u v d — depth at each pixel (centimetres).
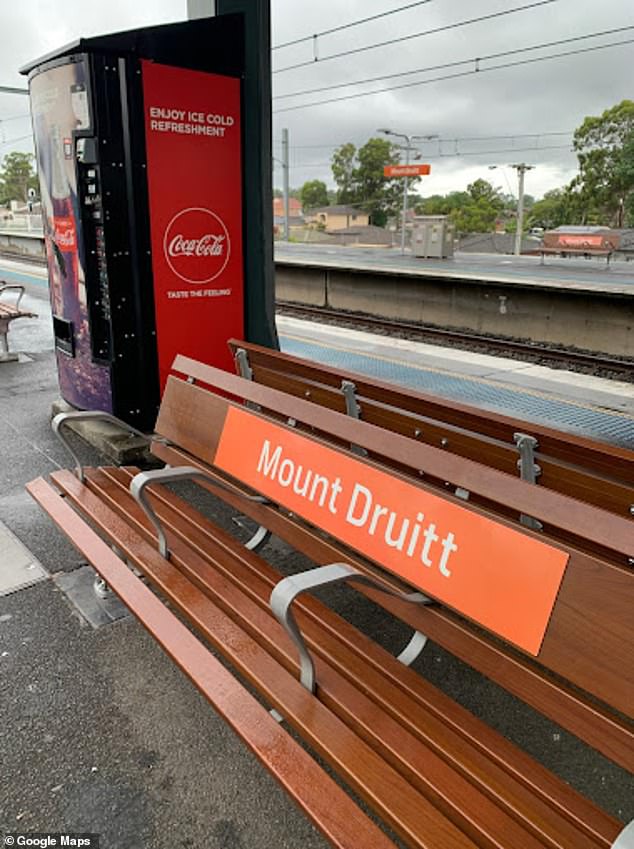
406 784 137
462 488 191
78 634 250
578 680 140
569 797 135
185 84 398
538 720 213
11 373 646
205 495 370
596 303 829
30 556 304
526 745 203
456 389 647
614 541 142
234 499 268
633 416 565
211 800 181
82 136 385
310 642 184
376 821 177
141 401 433
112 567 221
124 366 425
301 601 204
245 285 462
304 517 218
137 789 184
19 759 194
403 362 766
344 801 133
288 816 177
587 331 847
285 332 961
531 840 125
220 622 191
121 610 264
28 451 434
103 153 384
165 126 397
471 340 870
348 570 163
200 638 214
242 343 366
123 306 414
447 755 145
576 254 4003
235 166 432
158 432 306
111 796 182
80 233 411
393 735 150
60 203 427
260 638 186
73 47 369
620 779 191
